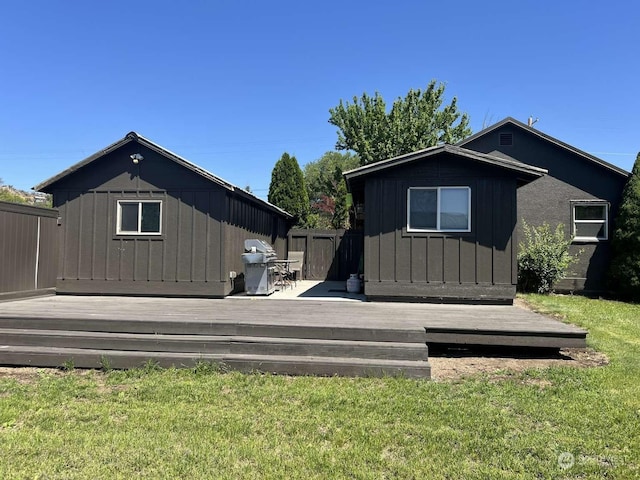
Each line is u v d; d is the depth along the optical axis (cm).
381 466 270
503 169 794
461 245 802
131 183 910
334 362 462
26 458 277
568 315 807
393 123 2261
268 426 329
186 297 884
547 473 263
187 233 892
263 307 701
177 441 303
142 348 505
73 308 660
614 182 1175
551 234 1190
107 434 312
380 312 655
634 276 1055
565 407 370
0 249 744
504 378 456
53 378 455
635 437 314
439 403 378
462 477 258
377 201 825
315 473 261
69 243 916
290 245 1481
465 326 539
